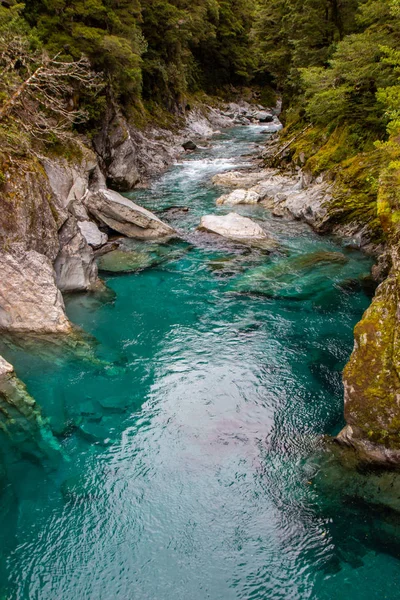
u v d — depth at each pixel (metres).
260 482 6.59
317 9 23.61
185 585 5.37
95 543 5.84
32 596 5.27
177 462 6.95
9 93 13.01
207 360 9.23
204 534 5.93
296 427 7.53
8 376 8.10
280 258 13.60
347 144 17.98
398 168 9.48
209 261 13.58
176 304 11.33
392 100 11.05
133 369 8.98
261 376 8.73
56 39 19.36
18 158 10.73
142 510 6.24
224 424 7.63
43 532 5.96
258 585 5.34
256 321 10.52
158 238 15.16
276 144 28.23
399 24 14.77
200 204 19.31
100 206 15.13
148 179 23.95
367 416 6.39
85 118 18.67
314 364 9.03
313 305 11.10
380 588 5.25
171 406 8.03
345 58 17.22
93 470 6.83
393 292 6.84
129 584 5.39
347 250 14.08
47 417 7.74
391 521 5.88
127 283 12.39
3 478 6.64
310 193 17.02
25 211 9.95
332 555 5.61
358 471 6.49
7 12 15.27
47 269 9.98
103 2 23.27
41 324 9.48
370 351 6.54
